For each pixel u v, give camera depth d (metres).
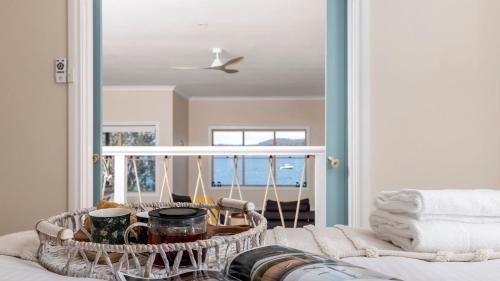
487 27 1.83
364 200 1.85
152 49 4.80
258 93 8.35
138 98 7.35
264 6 3.34
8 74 1.90
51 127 1.89
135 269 0.63
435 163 1.84
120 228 0.75
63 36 1.89
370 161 1.86
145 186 7.25
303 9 3.41
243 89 7.79
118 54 5.02
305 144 8.94
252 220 0.85
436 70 1.84
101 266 0.64
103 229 0.74
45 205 1.89
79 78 1.88
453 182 1.84
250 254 0.59
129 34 4.18
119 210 0.80
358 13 1.86
